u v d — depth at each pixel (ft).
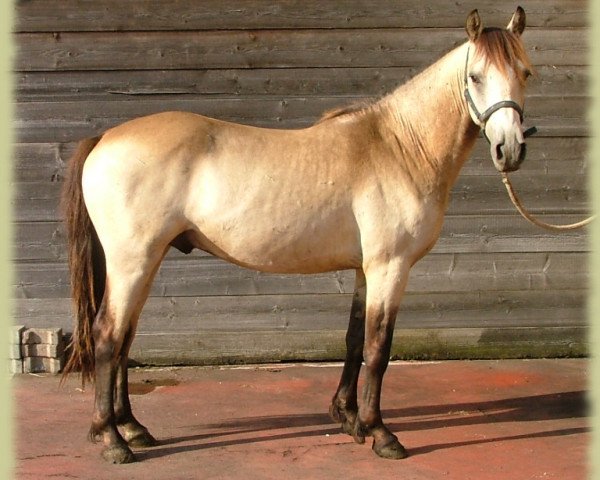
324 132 13.10
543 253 18.88
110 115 18.07
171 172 12.38
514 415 15.26
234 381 17.35
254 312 18.62
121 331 12.66
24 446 13.46
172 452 13.21
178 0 17.80
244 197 12.48
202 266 18.44
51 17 17.75
